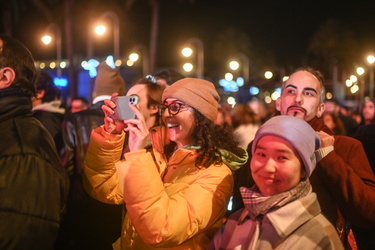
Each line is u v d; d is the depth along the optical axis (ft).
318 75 9.33
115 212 12.02
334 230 6.75
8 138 7.02
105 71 13.97
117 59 64.75
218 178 7.63
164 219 6.99
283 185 6.65
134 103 7.54
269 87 83.66
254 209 6.73
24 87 7.55
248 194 6.83
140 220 6.99
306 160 6.64
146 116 10.54
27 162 6.93
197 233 7.38
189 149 7.89
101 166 8.37
